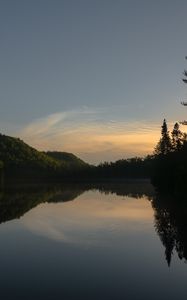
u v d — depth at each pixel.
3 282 17.55
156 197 75.50
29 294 15.94
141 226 35.44
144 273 19.09
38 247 25.48
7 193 93.00
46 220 40.12
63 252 23.91
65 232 31.84
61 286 16.97
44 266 20.44
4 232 32.19
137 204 59.19
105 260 21.80
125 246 25.81
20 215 45.03
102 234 30.73
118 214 45.38
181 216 43.22
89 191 102.31
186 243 26.95
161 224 36.81
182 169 67.38
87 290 16.42
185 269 19.86
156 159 99.38
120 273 19.08
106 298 15.46
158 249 24.89
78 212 47.91
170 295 15.79
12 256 22.88
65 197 78.12
